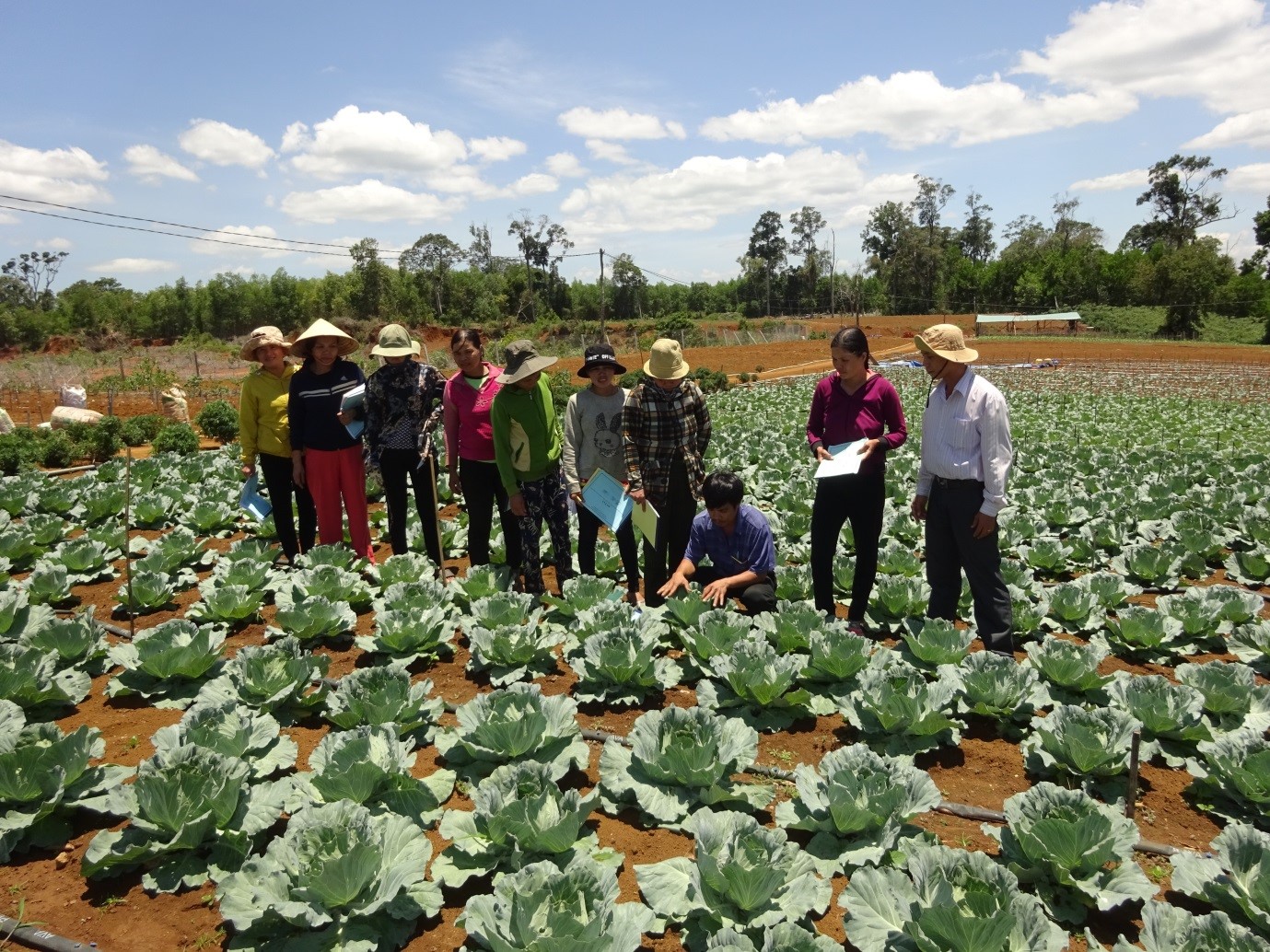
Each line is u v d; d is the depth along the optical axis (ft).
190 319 273.33
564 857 12.59
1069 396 99.66
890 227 402.72
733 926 10.98
